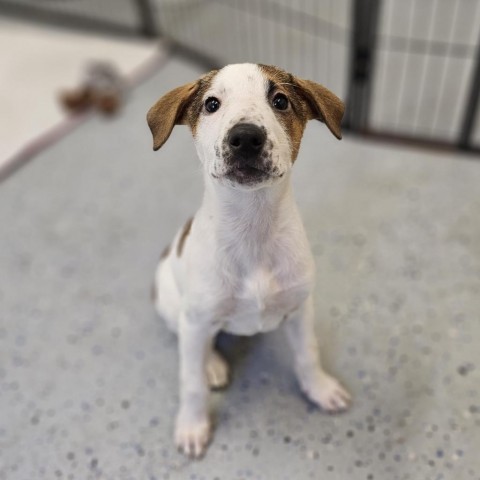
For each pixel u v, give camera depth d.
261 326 0.42
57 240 0.67
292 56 0.91
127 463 0.46
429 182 0.69
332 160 0.74
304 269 0.39
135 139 0.81
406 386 0.49
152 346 0.54
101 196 0.72
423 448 0.45
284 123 0.34
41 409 0.50
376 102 0.83
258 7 1.02
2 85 0.96
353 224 0.65
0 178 0.76
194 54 0.97
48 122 0.87
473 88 0.68
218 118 0.33
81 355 0.54
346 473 0.44
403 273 0.58
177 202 0.70
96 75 0.89
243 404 0.49
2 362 0.54
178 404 0.49
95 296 0.60
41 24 1.13
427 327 0.53
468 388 0.48
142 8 1.02
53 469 0.46
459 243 0.61
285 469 0.44
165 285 0.48
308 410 0.48
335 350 0.52
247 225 0.36
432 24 0.97
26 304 0.59
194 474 0.45
